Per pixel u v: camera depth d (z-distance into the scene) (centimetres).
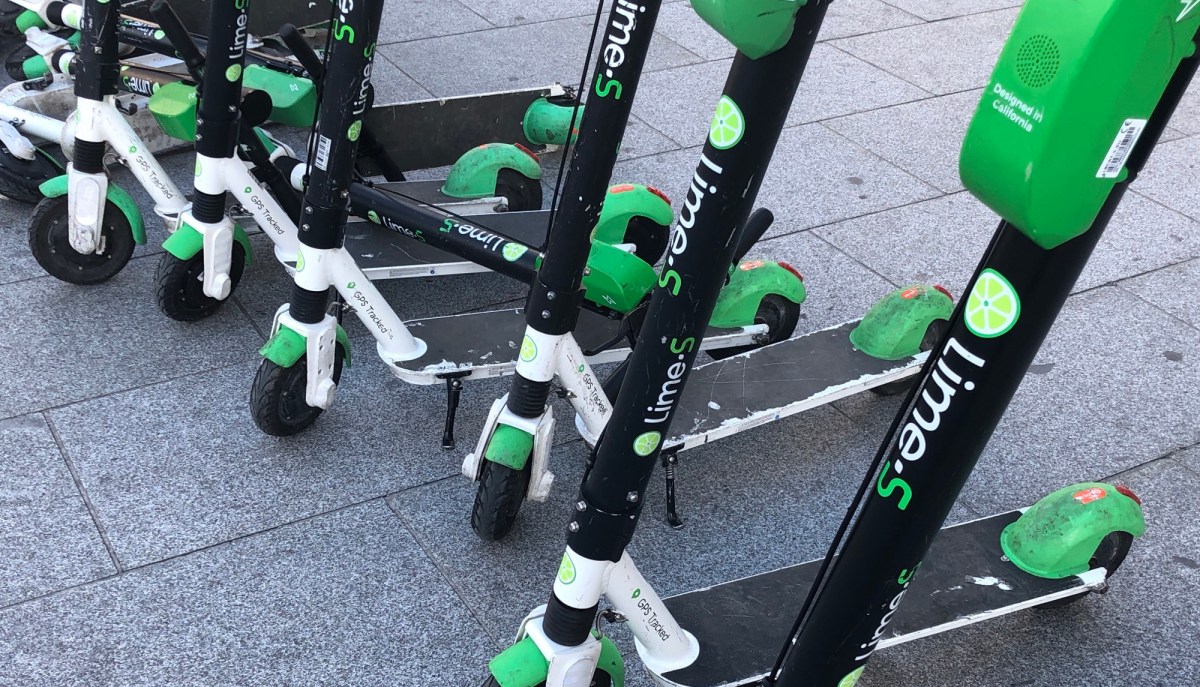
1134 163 128
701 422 312
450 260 379
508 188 432
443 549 302
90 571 287
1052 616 293
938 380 155
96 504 307
